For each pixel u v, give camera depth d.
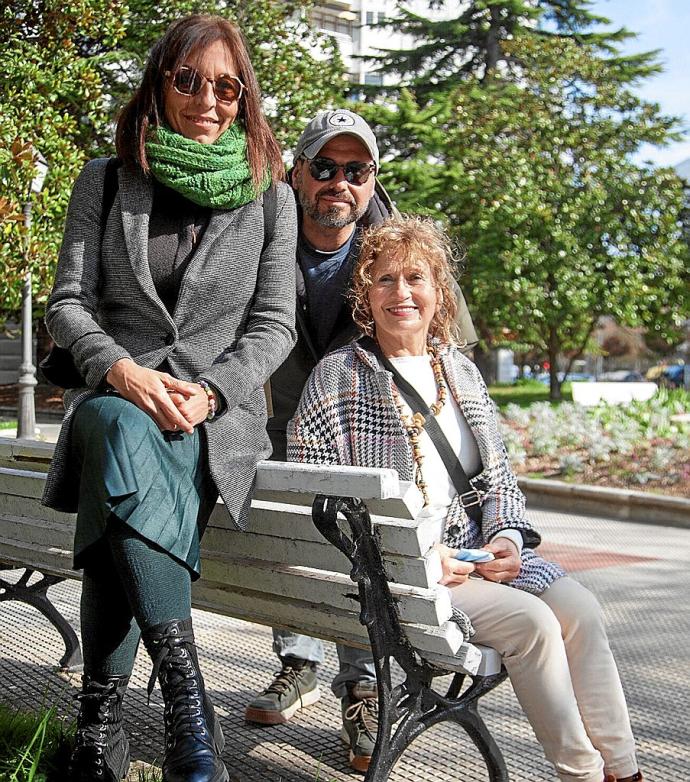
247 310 2.69
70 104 15.38
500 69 32.72
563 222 21.09
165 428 2.34
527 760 3.39
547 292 21.33
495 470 2.89
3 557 3.43
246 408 2.56
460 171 22.91
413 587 2.28
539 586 2.71
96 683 2.54
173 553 2.21
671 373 37.81
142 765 3.01
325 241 3.38
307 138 3.29
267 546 2.60
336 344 3.33
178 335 2.56
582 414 14.25
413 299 2.92
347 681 3.26
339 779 3.11
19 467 3.23
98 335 2.47
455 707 2.45
